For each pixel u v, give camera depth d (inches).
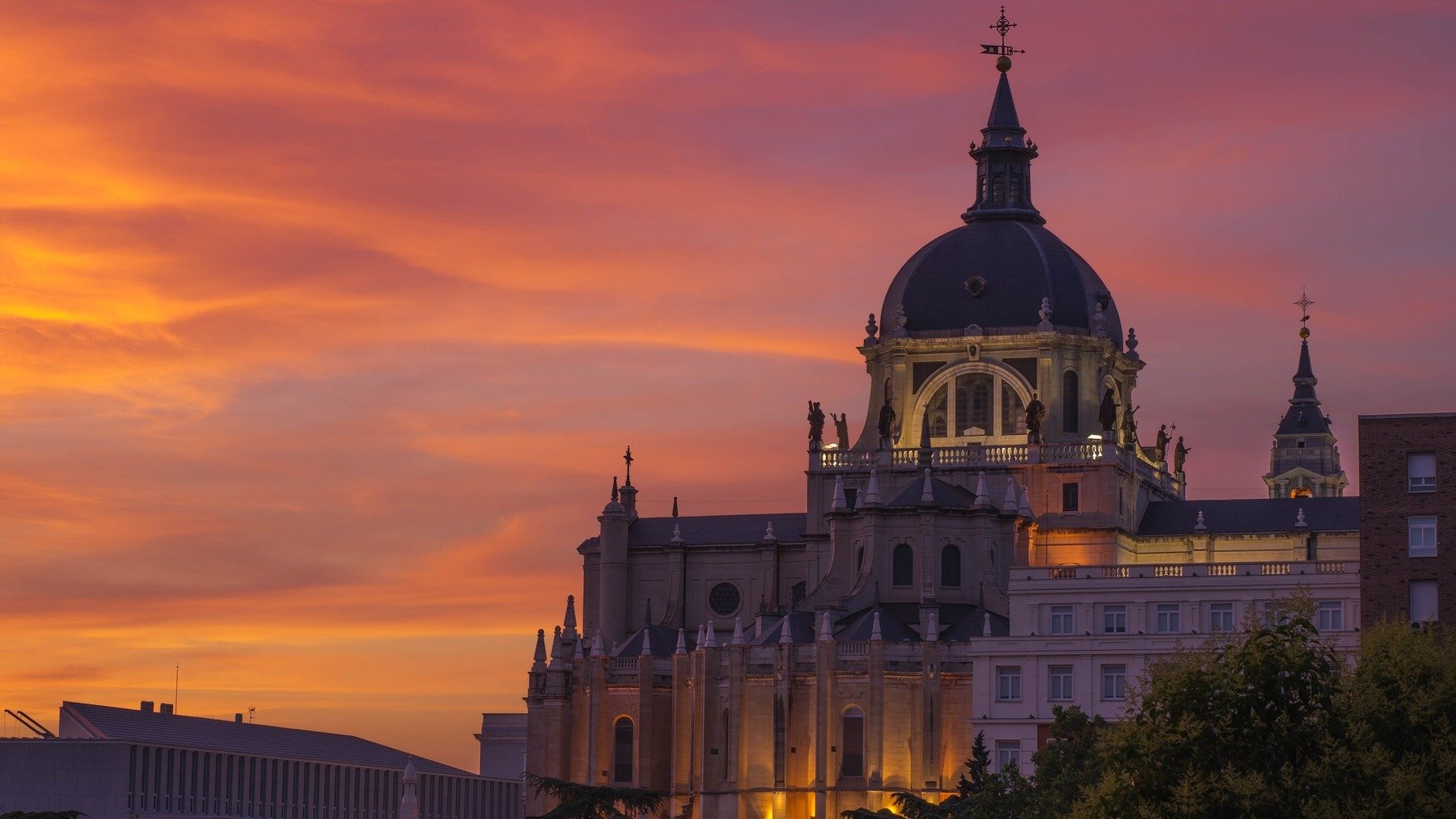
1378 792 4530.0
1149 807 4569.4
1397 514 7401.6
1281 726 4601.4
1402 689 4744.1
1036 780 7682.1
